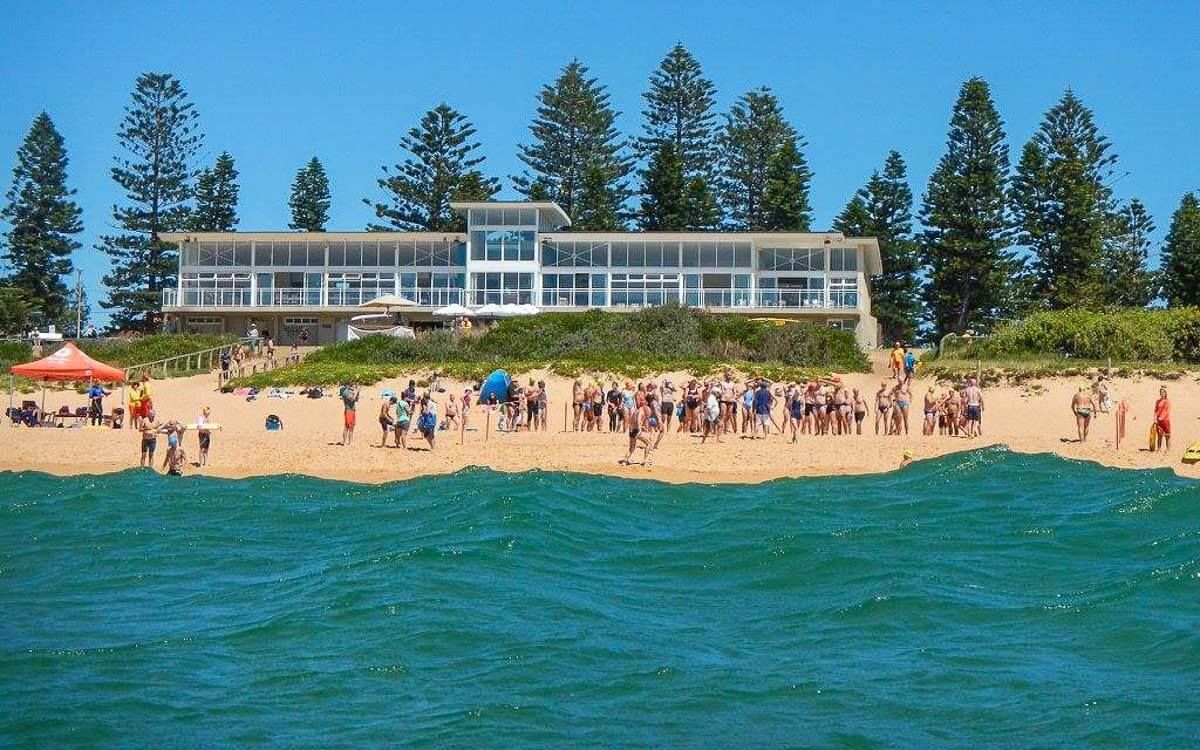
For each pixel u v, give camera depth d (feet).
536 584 80.48
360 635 70.08
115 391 183.52
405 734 57.36
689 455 128.06
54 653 68.03
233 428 155.43
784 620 74.38
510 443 135.33
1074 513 100.73
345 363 199.41
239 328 270.67
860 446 132.16
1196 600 76.13
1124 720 58.70
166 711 60.08
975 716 59.52
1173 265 279.08
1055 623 72.95
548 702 61.00
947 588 79.66
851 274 260.62
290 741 56.65
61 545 93.20
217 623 73.31
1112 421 154.40
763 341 201.46
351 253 269.64
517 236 264.11
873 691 62.59
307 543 93.61
